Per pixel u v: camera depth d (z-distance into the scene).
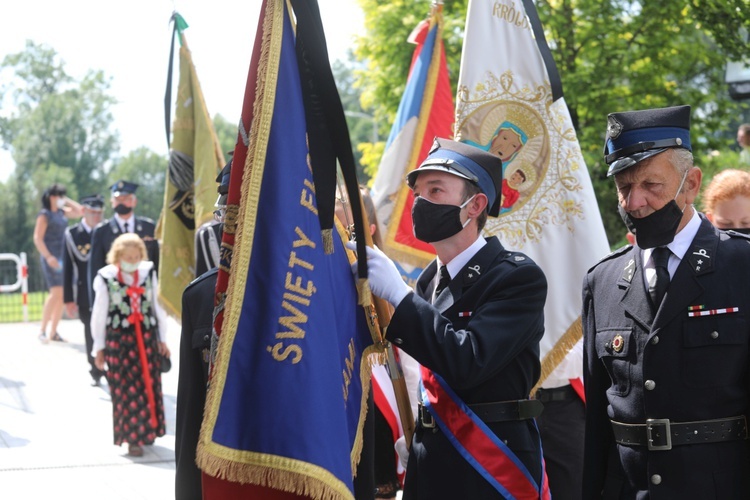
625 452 3.19
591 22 10.53
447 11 11.36
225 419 2.64
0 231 55.59
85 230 11.19
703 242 3.16
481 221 3.39
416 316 3.10
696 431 3.04
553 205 4.77
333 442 2.70
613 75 10.62
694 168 3.16
